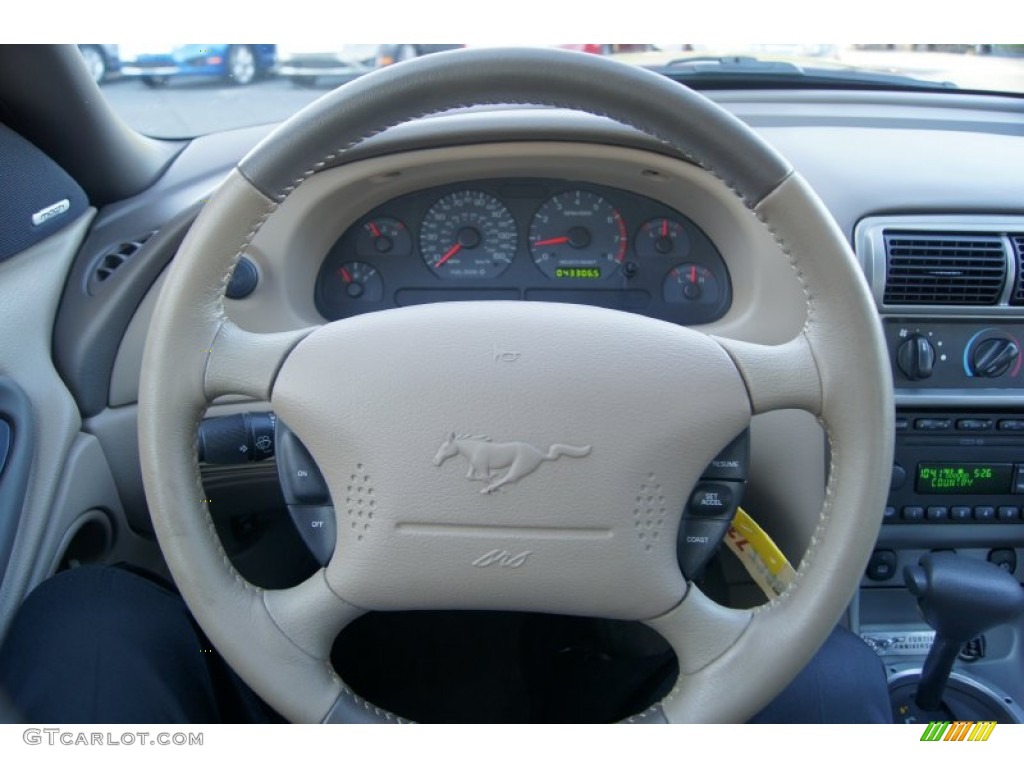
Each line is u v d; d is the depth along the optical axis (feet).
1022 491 4.74
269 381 2.96
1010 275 4.53
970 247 4.53
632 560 2.91
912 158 4.82
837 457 2.85
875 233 4.57
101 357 4.38
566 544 2.90
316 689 3.03
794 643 2.85
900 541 4.94
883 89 5.53
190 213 4.47
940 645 4.19
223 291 2.90
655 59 5.64
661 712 3.02
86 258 4.59
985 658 5.16
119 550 4.70
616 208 4.68
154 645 3.38
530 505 2.87
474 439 2.85
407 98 2.65
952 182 4.64
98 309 4.35
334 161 4.30
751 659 2.89
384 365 2.89
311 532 3.11
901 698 5.07
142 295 4.45
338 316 4.84
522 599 2.99
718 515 3.02
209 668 3.83
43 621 3.37
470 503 2.88
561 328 2.89
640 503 2.89
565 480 2.86
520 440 2.84
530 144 4.30
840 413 2.79
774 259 4.32
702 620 2.97
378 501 2.92
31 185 4.24
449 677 4.91
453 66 2.61
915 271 4.57
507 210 4.71
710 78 5.45
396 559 2.95
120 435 4.50
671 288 4.74
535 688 4.86
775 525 4.47
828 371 2.79
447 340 2.89
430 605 3.04
